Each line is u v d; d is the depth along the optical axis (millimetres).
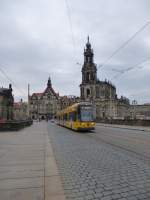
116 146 15266
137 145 15641
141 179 7246
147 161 9906
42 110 159500
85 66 114375
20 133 28047
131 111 136250
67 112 41094
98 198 5805
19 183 7043
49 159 10906
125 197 5805
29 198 5758
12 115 87375
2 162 10227
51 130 35406
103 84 116250
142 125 44156
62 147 15156
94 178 7543
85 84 113875
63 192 6223
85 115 31219
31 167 9211
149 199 5641
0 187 6668
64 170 8711
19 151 13430
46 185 6844
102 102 114438
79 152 12945
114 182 7047
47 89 161750
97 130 34500
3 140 19562
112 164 9508
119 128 40375
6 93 80062
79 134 26875
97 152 12820
